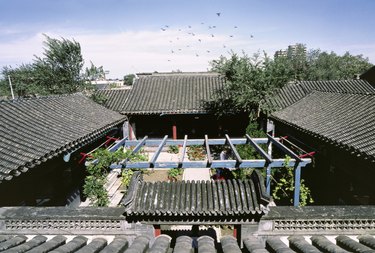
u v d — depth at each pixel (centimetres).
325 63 5488
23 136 886
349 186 902
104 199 1014
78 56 2038
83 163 1252
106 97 2109
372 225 532
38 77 2023
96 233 572
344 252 418
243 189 603
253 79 1683
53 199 980
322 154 1099
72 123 1197
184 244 460
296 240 499
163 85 2330
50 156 825
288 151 996
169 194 607
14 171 675
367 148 750
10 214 559
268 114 1734
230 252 416
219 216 592
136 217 579
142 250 452
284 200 1177
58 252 434
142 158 1074
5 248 455
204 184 633
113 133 1758
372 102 1109
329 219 533
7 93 3503
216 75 2402
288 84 2148
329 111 1263
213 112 1961
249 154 1366
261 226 562
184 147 1141
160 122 2211
